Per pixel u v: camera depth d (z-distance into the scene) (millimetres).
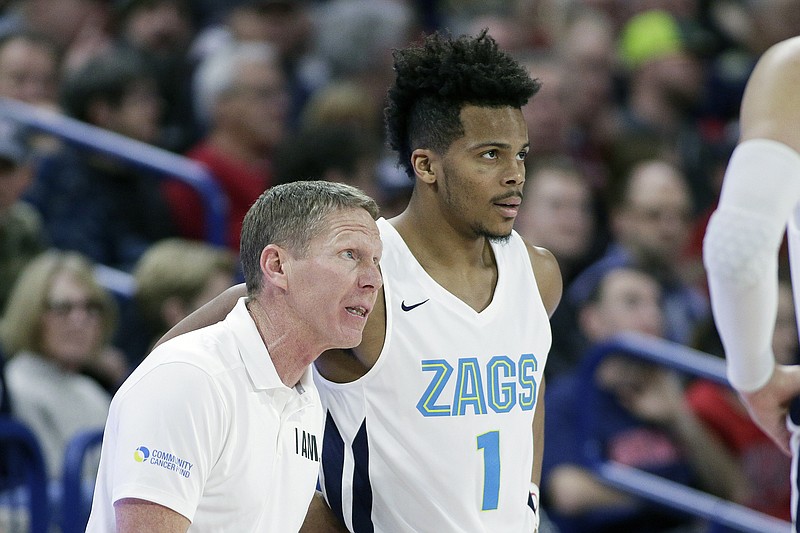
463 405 9477
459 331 9516
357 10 25625
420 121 9438
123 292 18734
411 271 9531
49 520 14258
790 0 29312
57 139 20281
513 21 30047
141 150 19641
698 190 25625
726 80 28703
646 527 18141
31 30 24031
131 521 8141
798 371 10438
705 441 18547
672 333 20641
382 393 9445
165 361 8438
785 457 18812
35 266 16375
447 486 9461
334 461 9648
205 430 8328
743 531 17781
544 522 17281
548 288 10242
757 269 9648
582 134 26172
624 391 18562
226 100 21422
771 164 9617
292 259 8656
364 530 9648
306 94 25281
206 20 28141
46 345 16062
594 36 27406
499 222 9344
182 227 20281
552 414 18438
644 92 27625
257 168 21750
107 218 19859
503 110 9242
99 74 20781
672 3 29969
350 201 8789
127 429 8266
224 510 8578
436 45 9383
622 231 22016
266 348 8750
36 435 14297
